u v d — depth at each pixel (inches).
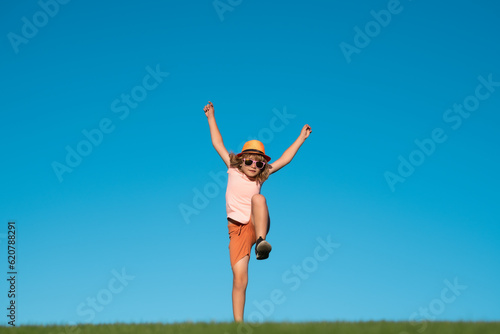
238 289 272.5
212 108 322.7
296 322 223.6
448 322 221.9
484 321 226.5
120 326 225.9
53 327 233.3
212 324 224.4
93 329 221.0
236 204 285.0
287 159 311.9
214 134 313.9
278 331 197.9
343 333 194.2
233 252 277.9
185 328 213.0
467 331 197.9
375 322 224.4
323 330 199.0
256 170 289.4
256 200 271.6
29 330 225.6
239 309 270.1
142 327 219.9
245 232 279.7
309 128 325.7
